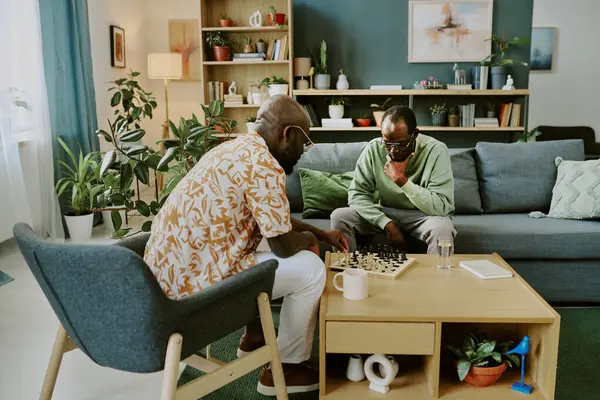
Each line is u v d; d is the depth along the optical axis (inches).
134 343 51.6
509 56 196.5
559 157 119.7
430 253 97.5
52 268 51.6
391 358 69.2
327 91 188.7
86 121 168.7
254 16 195.3
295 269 69.2
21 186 141.3
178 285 63.1
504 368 67.5
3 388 76.2
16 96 143.9
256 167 62.9
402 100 198.5
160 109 238.5
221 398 72.6
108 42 200.8
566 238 101.5
